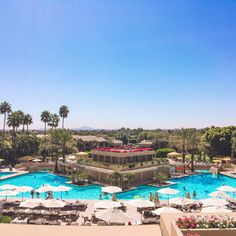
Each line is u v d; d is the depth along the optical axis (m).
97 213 24.62
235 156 74.44
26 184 52.09
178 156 77.38
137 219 27.84
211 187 49.56
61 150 65.50
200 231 13.16
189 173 60.91
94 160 57.66
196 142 65.38
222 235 13.21
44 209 30.58
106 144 106.06
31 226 18.80
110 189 35.88
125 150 53.91
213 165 65.19
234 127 79.50
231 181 54.88
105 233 17.72
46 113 105.75
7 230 17.95
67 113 108.75
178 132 67.69
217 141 76.44
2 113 86.50
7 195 34.75
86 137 106.31
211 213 16.67
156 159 58.75
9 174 61.31
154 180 51.69
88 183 50.34
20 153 77.25
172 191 34.09
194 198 40.41
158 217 27.34
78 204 31.50
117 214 23.45
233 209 30.48
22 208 30.92
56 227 18.70
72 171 59.03
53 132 65.50
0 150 71.69
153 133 124.44
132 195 43.25
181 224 13.80
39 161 70.94
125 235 17.38
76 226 18.91
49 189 34.91
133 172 49.31
